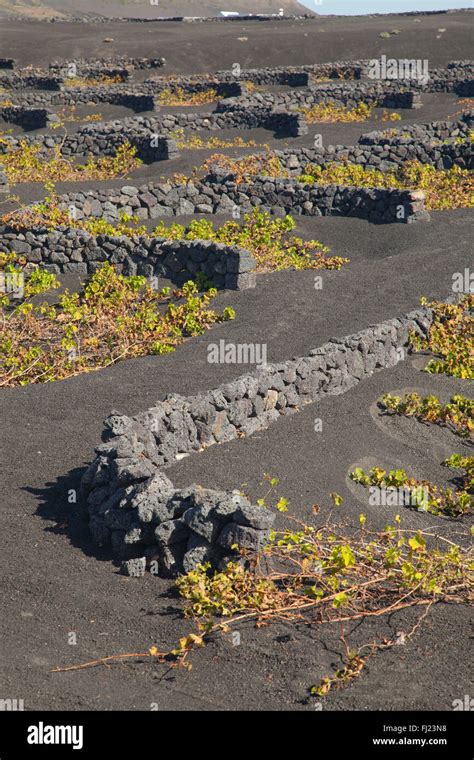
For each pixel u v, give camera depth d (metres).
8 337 15.96
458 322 15.55
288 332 15.46
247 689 6.70
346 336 13.62
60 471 10.09
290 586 8.02
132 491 8.67
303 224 22.78
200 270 18.39
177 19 68.12
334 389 12.87
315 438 11.37
